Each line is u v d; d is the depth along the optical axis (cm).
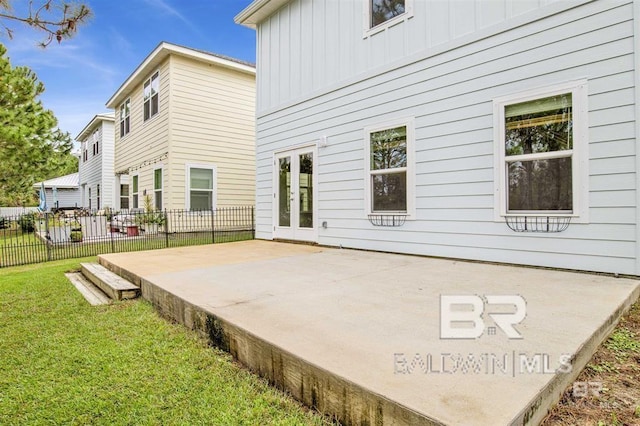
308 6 707
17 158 1058
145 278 391
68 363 235
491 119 455
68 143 1972
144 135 1203
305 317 248
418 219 530
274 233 794
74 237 935
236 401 185
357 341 203
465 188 479
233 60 1132
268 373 204
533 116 421
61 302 381
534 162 422
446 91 498
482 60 463
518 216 432
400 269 427
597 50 378
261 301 291
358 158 614
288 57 753
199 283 362
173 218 1030
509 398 142
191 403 185
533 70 421
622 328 255
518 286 330
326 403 169
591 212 382
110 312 344
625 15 362
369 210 596
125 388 202
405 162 546
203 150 1099
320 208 683
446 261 480
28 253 791
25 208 2002
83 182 2144
